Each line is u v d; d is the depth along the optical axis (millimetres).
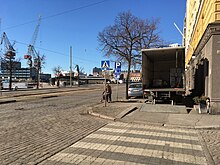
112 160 5355
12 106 16609
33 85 62812
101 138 7414
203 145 6777
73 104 18062
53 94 30094
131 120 10648
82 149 6188
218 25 11734
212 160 5480
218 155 5852
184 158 5586
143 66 16234
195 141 7234
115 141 7062
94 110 13398
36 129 8602
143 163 5203
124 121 10555
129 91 23656
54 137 7441
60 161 5250
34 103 18906
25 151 5934
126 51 22625
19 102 19812
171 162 5301
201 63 15930
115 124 9953
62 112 13344
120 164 5117
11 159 5340
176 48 15570
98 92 35188
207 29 12422
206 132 8602
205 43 14109
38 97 24688
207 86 13289
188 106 14820
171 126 9609
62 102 19797
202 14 16859
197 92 18312
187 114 11953
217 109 11867
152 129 9047
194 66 21641
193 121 10219
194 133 8422
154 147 6480
